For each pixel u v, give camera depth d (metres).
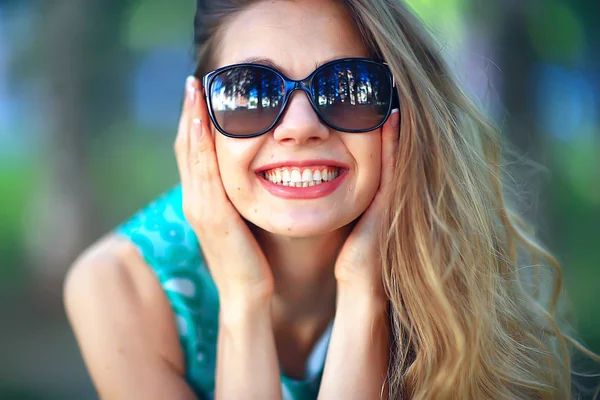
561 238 5.71
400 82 1.86
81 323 2.02
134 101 8.85
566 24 6.05
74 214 7.05
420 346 1.97
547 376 2.14
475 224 2.00
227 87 1.79
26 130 8.08
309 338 2.19
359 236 1.97
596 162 8.19
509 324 2.13
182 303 2.04
